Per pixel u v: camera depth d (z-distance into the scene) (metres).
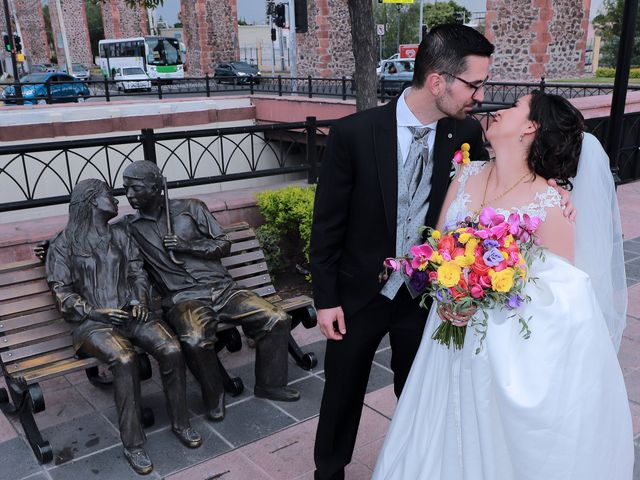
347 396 2.31
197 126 11.75
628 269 5.08
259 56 46.34
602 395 1.80
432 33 1.90
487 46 1.84
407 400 2.18
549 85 10.14
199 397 3.36
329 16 23.41
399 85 16.08
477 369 1.83
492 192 1.93
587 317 1.78
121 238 3.10
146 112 11.07
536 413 1.73
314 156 5.37
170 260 3.22
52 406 3.27
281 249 4.95
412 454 2.10
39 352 2.96
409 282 2.08
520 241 1.76
